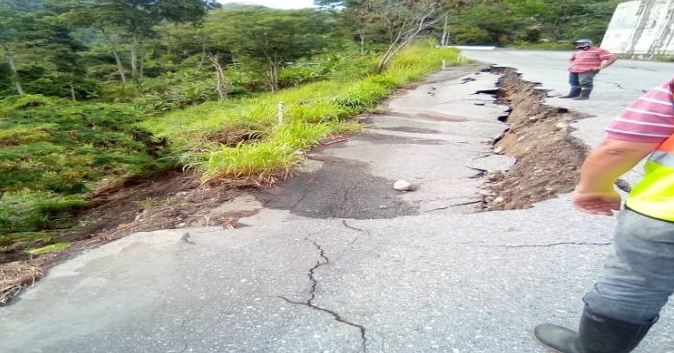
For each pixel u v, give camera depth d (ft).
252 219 12.08
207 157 19.17
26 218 14.83
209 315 7.34
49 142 16.69
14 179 15.06
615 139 4.05
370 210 12.89
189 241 10.39
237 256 9.47
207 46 89.97
